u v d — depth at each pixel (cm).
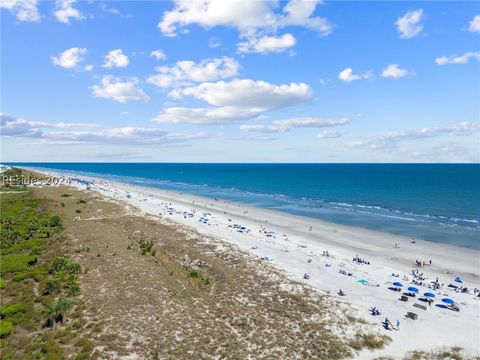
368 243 8656
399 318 4644
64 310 4228
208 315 4416
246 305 4688
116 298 4712
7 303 4722
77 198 13925
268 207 14462
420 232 9831
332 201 16388
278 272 6022
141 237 8038
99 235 7919
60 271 5619
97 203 12788
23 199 13412
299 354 3647
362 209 13950
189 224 10056
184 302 4728
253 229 9919
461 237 9262
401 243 8662
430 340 4122
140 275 5572
